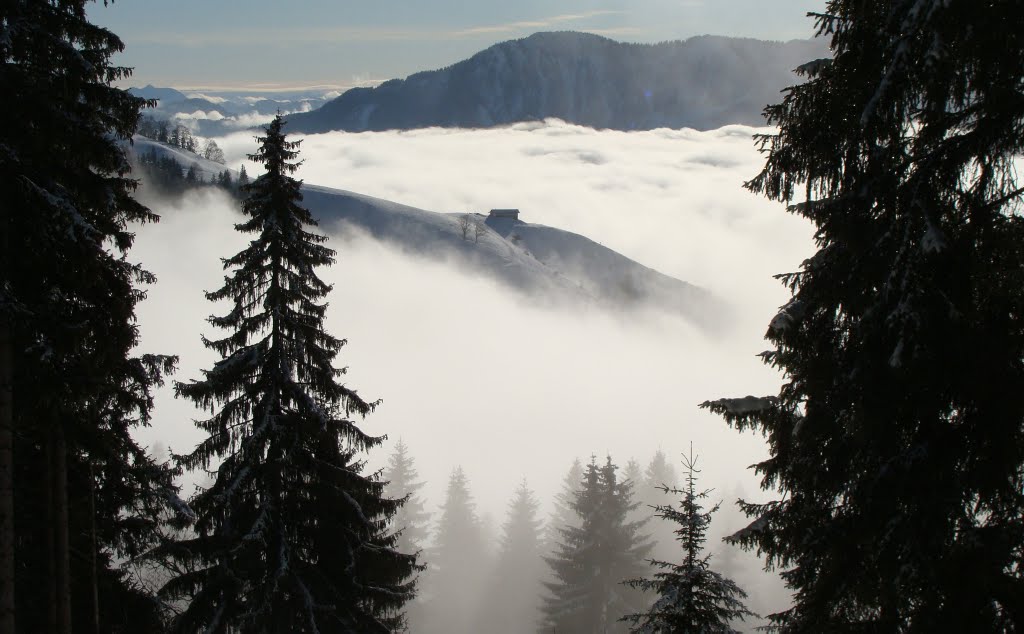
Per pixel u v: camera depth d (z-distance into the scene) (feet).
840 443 26.61
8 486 33.12
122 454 44.73
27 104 31.68
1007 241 22.63
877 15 24.85
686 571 35.81
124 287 37.78
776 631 30.07
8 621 33.01
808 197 27.91
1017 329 22.82
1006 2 21.54
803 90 26.86
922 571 23.90
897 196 25.66
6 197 32.30
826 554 27.78
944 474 24.02
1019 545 22.70
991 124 23.03
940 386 24.09
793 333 26.61
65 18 33.42
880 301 24.82
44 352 33.65
